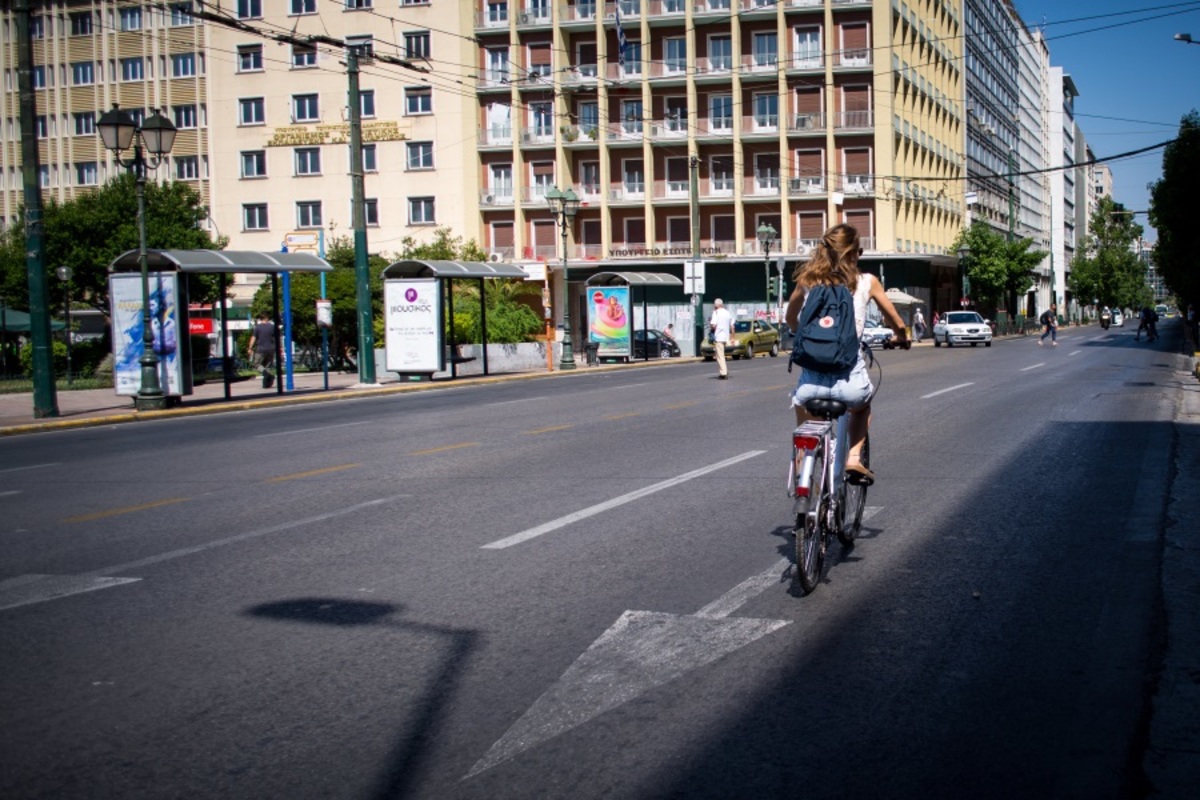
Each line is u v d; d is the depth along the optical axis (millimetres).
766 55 60125
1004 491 8961
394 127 62312
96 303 47656
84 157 69062
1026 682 4438
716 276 61969
